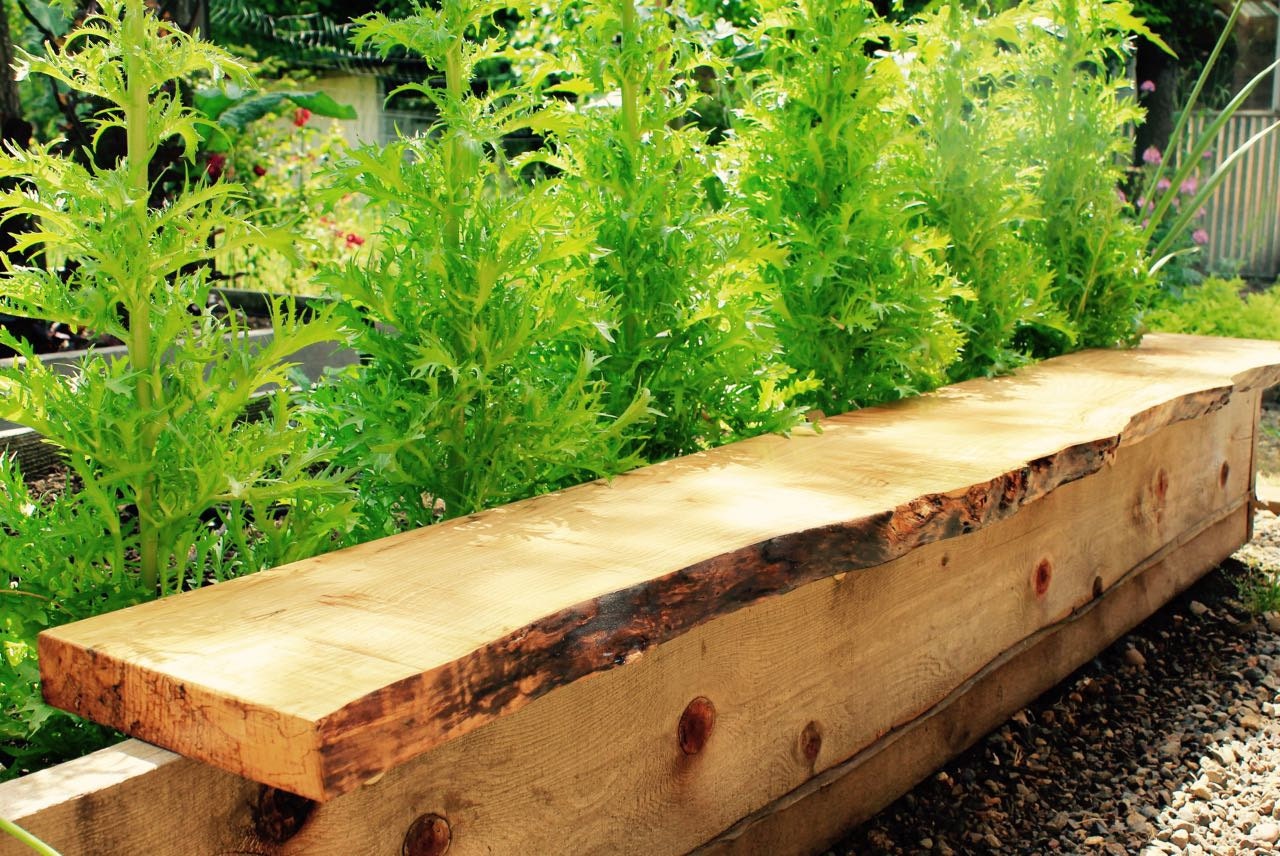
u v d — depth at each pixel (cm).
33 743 164
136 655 135
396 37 202
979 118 360
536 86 250
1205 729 299
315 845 139
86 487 164
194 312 496
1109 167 413
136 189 162
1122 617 341
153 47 162
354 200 827
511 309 204
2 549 168
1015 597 281
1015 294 360
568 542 182
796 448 252
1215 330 725
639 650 161
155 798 127
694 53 263
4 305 161
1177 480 362
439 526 192
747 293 263
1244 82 1088
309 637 140
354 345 205
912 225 353
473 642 138
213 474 166
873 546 201
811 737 220
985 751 281
